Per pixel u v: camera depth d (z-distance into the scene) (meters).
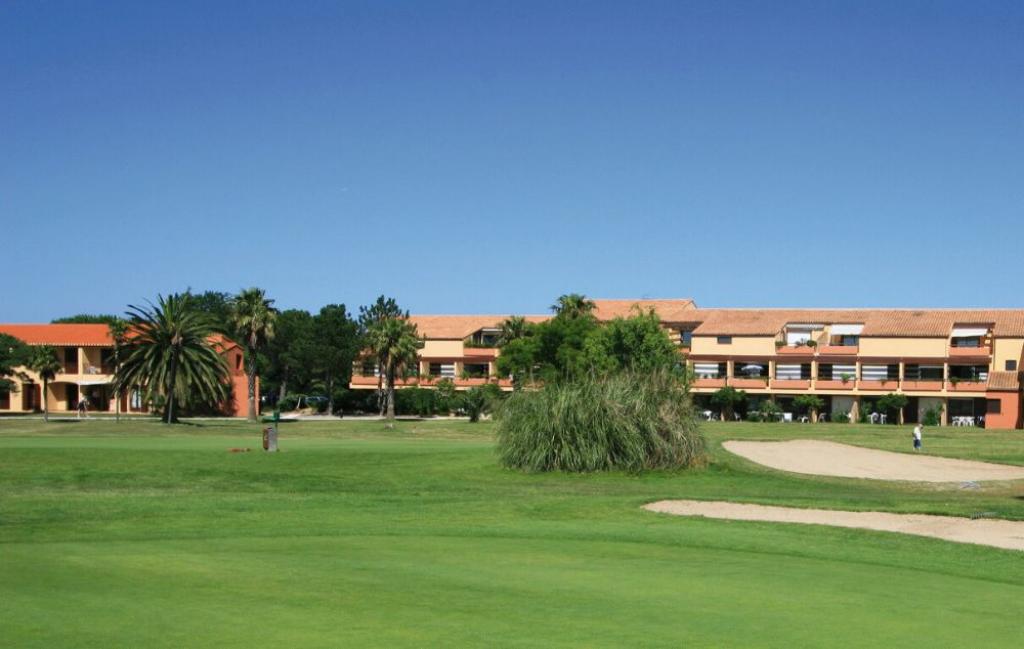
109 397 98.31
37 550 15.91
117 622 11.05
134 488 30.09
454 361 107.75
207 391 79.19
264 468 35.78
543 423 35.78
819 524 20.95
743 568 15.27
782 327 97.62
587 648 10.24
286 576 13.89
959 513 22.72
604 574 14.52
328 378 113.75
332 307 114.88
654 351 80.88
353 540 17.77
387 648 10.12
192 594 12.59
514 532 19.14
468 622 11.27
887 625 11.52
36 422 73.19
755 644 10.54
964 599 13.12
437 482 32.75
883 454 46.09
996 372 87.56
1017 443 55.72
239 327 88.81
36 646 10.05
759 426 74.75
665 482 33.44
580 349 87.19
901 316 97.00
